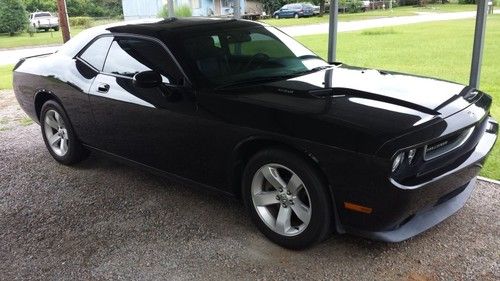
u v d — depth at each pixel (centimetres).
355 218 309
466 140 335
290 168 328
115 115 442
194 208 423
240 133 348
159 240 372
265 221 356
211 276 324
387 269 321
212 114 364
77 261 351
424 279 309
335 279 313
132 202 441
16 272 342
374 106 324
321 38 1806
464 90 373
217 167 376
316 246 350
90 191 471
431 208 332
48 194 470
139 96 415
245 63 415
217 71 396
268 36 465
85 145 506
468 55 1217
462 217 382
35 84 535
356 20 2933
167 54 403
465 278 308
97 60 472
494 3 2780
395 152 284
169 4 852
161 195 453
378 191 292
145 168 445
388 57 1239
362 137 293
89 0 4194
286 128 322
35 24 3725
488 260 325
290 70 423
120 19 3838
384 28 2169
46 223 411
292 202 338
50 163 556
